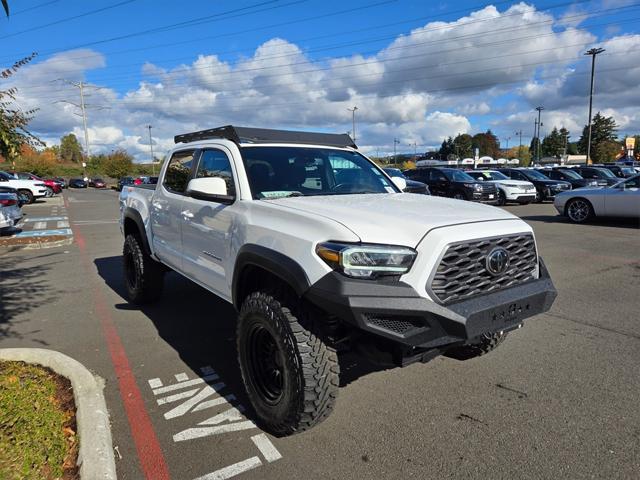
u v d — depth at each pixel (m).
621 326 5.02
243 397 3.62
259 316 3.05
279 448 2.96
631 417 3.23
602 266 7.90
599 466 2.72
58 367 3.78
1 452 2.70
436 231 2.74
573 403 3.43
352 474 2.70
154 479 2.68
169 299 6.23
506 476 2.66
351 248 2.61
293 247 2.90
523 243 3.14
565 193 14.27
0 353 4.00
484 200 19.73
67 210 22.97
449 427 3.16
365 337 2.86
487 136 141.50
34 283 7.23
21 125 4.12
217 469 2.76
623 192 12.96
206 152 4.35
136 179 43.72
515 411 3.34
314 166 4.13
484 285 2.94
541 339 4.68
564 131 118.75
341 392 3.66
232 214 3.60
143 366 4.18
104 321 5.38
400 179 4.75
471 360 4.20
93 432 2.89
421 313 2.60
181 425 3.23
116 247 10.75
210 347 4.60
